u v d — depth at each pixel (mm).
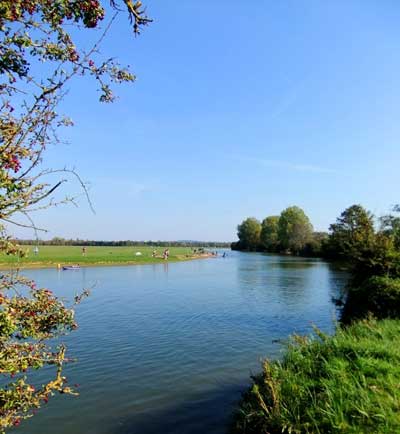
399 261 16172
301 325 17234
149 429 7680
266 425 5996
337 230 62000
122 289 30797
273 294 27562
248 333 15828
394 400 5473
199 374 10945
